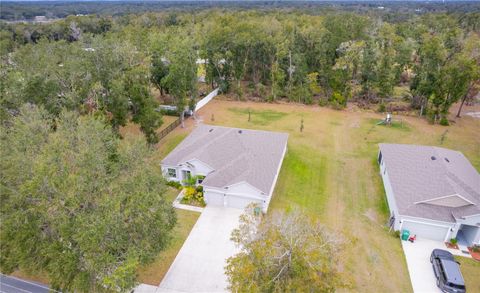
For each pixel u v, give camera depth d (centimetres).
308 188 3039
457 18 9894
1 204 1816
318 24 6300
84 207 1770
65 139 2239
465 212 2386
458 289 1977
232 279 1633
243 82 6406
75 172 1898
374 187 3066
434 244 2409
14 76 3331
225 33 5547
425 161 2922
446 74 4344
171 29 7250
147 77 4328
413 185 2666
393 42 5769
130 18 10862
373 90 5294
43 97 3338
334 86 5166
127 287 1673
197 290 2027
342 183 3127
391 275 2134
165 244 1909
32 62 3925
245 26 5662
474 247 2358
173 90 4266
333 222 2598
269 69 5844
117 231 1662
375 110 5053
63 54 4416
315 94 5731
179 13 12506
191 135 3619
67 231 1662
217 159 3078
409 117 4800
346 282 1903
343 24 6122
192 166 3045
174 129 4375
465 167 2955
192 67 4506
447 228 2386
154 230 1839
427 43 4856
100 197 1808
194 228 2550
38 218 1781
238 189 2714
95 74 3512
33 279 2106
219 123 4572
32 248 1798
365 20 6619
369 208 2781
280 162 3183
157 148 3816
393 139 4066
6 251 1859
